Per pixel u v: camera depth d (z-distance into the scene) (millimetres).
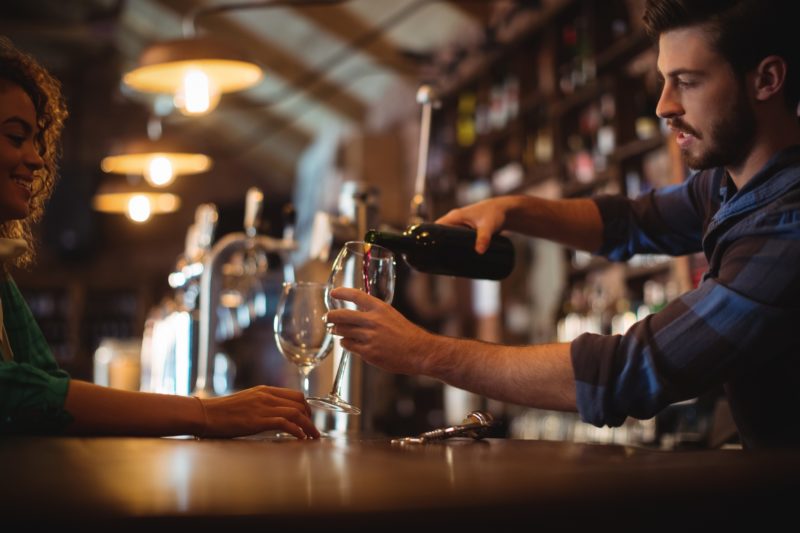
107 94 13367
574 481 833
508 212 1917
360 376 2082
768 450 1170
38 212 1984
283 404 1519
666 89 1469
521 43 6367
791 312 1312
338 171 9961
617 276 5156
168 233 14016
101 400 1386
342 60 8891
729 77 1405
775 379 1371
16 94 1643
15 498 729
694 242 1937
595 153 5434
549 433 5090
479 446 1302
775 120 1417
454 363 1460
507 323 7020
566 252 5539
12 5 11008
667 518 780
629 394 1371
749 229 1363
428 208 2258
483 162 7184
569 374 1399
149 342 4172
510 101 6633
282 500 709
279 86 10078
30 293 13633
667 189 1969
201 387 2578
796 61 1395
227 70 4262
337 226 2215
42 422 1355
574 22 5777
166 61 3879
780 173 1386
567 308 5340
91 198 13539
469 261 1875
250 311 3420
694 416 3508
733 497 822
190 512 659
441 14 7418
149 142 6188
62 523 638
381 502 703
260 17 8695
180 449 1168
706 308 1350
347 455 1110
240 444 1292
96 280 13820
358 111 10031
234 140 12812
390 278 1536
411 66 8516
